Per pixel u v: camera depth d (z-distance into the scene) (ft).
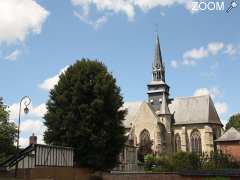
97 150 120.57
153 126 304.71
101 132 120.57
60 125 123.13
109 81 126.41
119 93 131.44
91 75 126.72
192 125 316.81
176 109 333.42
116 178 112.16
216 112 322.34
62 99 124.26
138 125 310.45
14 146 159.63
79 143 120.78
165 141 311.88
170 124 318.65
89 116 120.78
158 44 361.71
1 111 163.32
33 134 151.43
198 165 175.32
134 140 298.35
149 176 106.63
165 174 104.27
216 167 168.66
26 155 93.30
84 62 130.11
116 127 126.31
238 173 92.58
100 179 114.32
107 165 125.08
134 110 344.49
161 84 344.49
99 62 131.85
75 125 121.70
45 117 126.93
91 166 121.19
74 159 120.37
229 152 249.14
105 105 124.77
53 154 97.91
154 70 352.90
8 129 160.45
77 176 106.32
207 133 308.19
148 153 273.54
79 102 123.65
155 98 343.87
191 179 99.40
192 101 331.77
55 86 129.29
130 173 109.70
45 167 93.40
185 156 184.03
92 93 124.98
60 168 98.84
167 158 217.56
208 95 328.49
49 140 124.77
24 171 89.51
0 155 150.00
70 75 127.65
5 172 92.68
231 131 259.60
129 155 228.84
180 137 318.86
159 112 321.73
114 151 125.18
